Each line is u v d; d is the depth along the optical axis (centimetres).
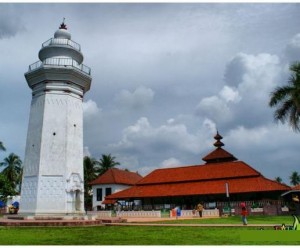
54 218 2705
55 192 2862
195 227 2336
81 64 3384
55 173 2903
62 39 3334
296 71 3638
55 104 3056
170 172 5878
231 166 5362
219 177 5125
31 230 2136
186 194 4984
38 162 2905
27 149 3058
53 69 3045
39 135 2984
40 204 2812
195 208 4731
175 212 4075
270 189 4416
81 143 3172
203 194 4853
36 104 3127
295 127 3506
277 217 3562
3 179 5550
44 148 2938
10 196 6128
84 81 3269
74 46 3412
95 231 2075
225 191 4694
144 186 5706
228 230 2039
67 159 2964
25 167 3012
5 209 6281
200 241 1541
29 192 2897
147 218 3809
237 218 3503
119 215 4391
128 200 5762
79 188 3003
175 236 1762
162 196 5169
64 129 3019
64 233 1955
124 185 7100
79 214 2912
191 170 5697
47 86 3077
